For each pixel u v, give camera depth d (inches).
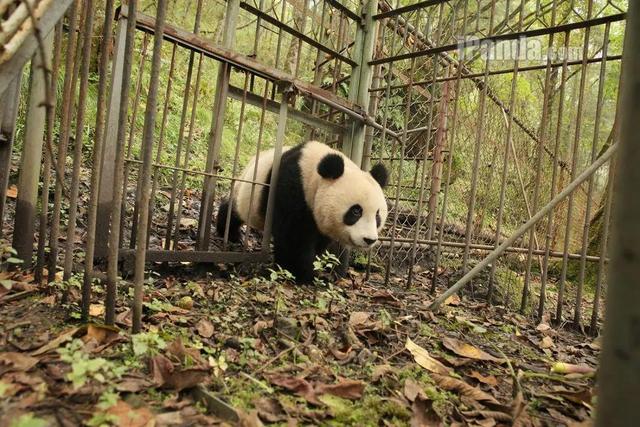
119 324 102.0
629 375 35.3
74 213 104.7
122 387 75.3
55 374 76.5
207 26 467.2
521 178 254.2
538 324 169.9
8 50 68.2
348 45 252.8
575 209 324.8
